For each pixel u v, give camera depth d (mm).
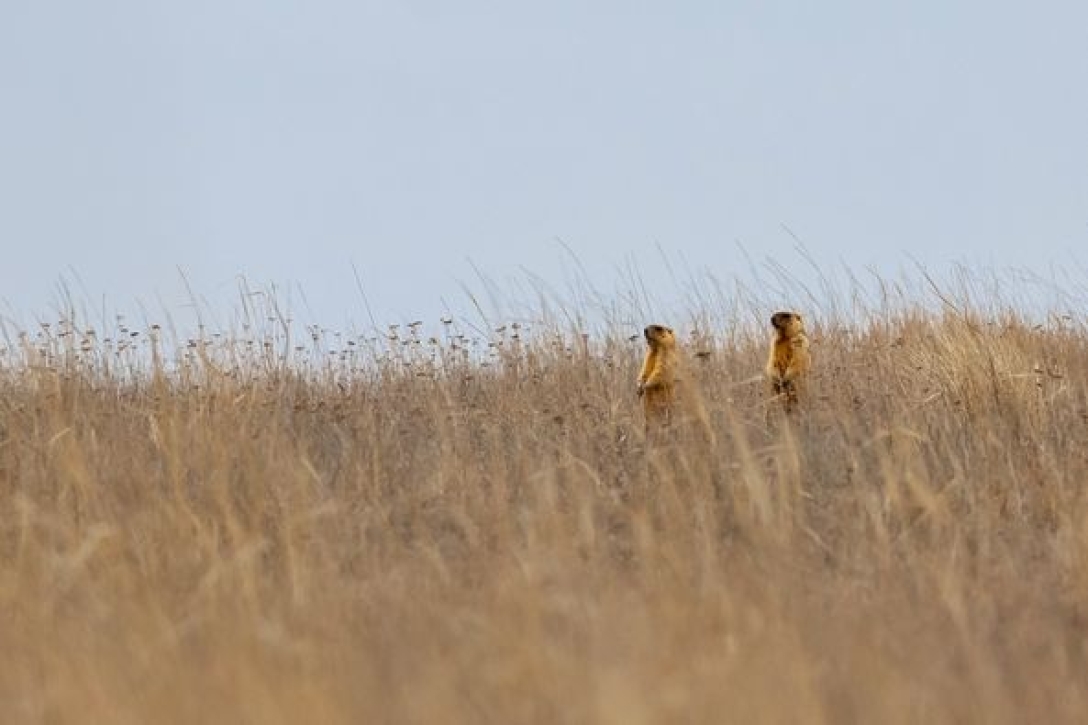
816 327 61062
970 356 51625
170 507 36656
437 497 40656
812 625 29688
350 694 25906
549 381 53344
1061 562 35875
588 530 35188
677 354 48188
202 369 51125
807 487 41938
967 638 28781
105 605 30594
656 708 24391
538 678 25828
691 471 40500
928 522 38188
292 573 32594
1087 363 56531
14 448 44562
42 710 25828
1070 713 26469
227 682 25688
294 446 45031
